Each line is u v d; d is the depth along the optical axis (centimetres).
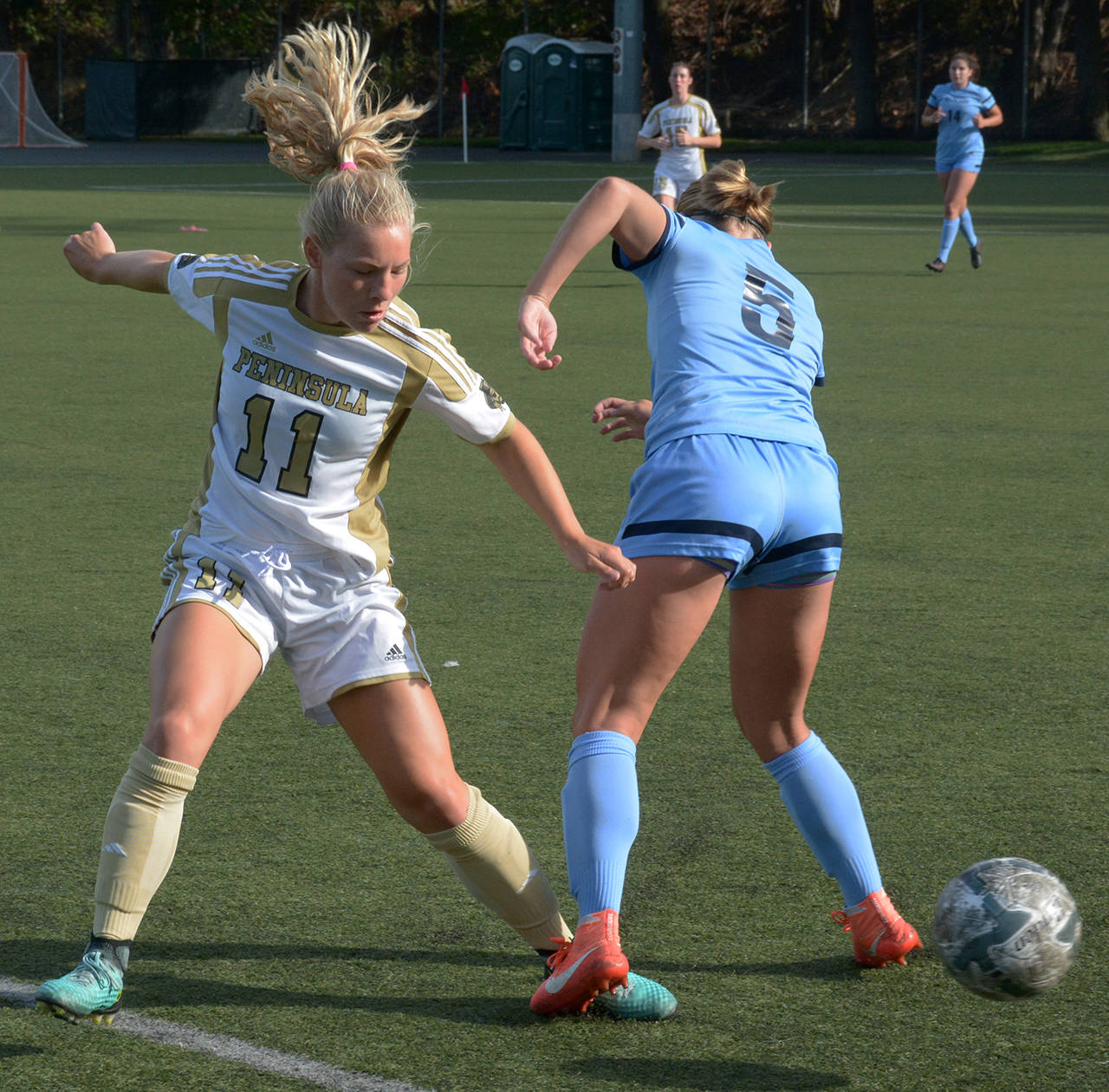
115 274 1196
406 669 1117
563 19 18562
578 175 12850
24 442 3159
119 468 2945
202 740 1075
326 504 1123
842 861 1193
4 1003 1127
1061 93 16638
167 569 1150
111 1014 1066
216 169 13450
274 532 1119
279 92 1116
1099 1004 1141
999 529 2580
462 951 1222
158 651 1097
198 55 19825
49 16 19550
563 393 3816
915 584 2269
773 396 1198
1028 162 14650
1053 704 1789
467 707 1762
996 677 1878
